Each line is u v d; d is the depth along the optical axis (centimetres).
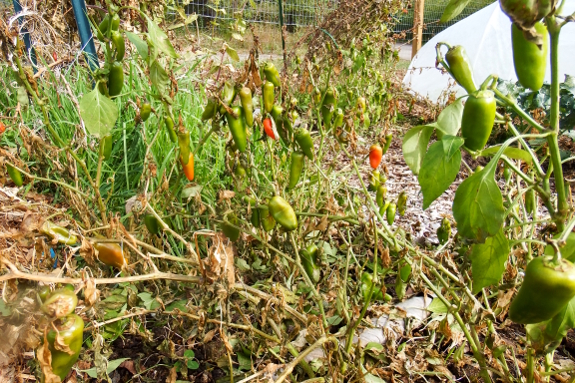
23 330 132
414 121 616
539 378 166
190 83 395
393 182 430
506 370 177
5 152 188
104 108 171
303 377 192
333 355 178
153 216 194
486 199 116
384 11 556
